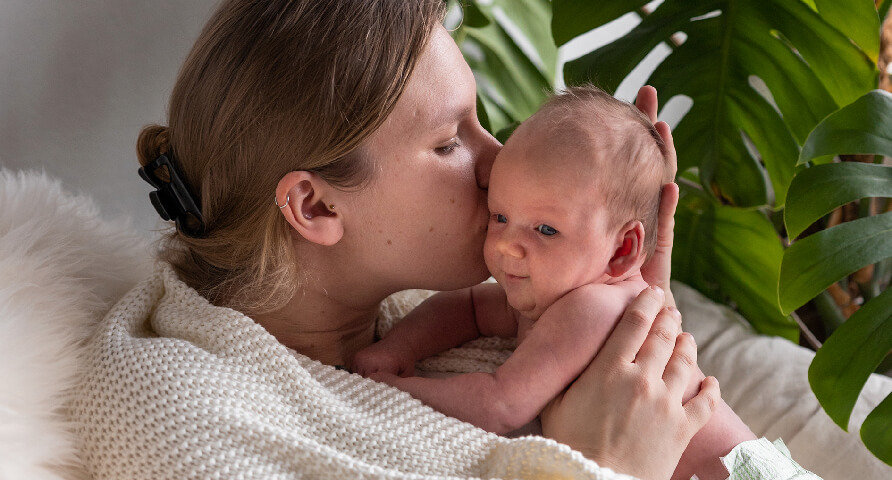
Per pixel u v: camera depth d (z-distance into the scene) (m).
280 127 0.84
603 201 0.85
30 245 0.91
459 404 0.86
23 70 1.16
